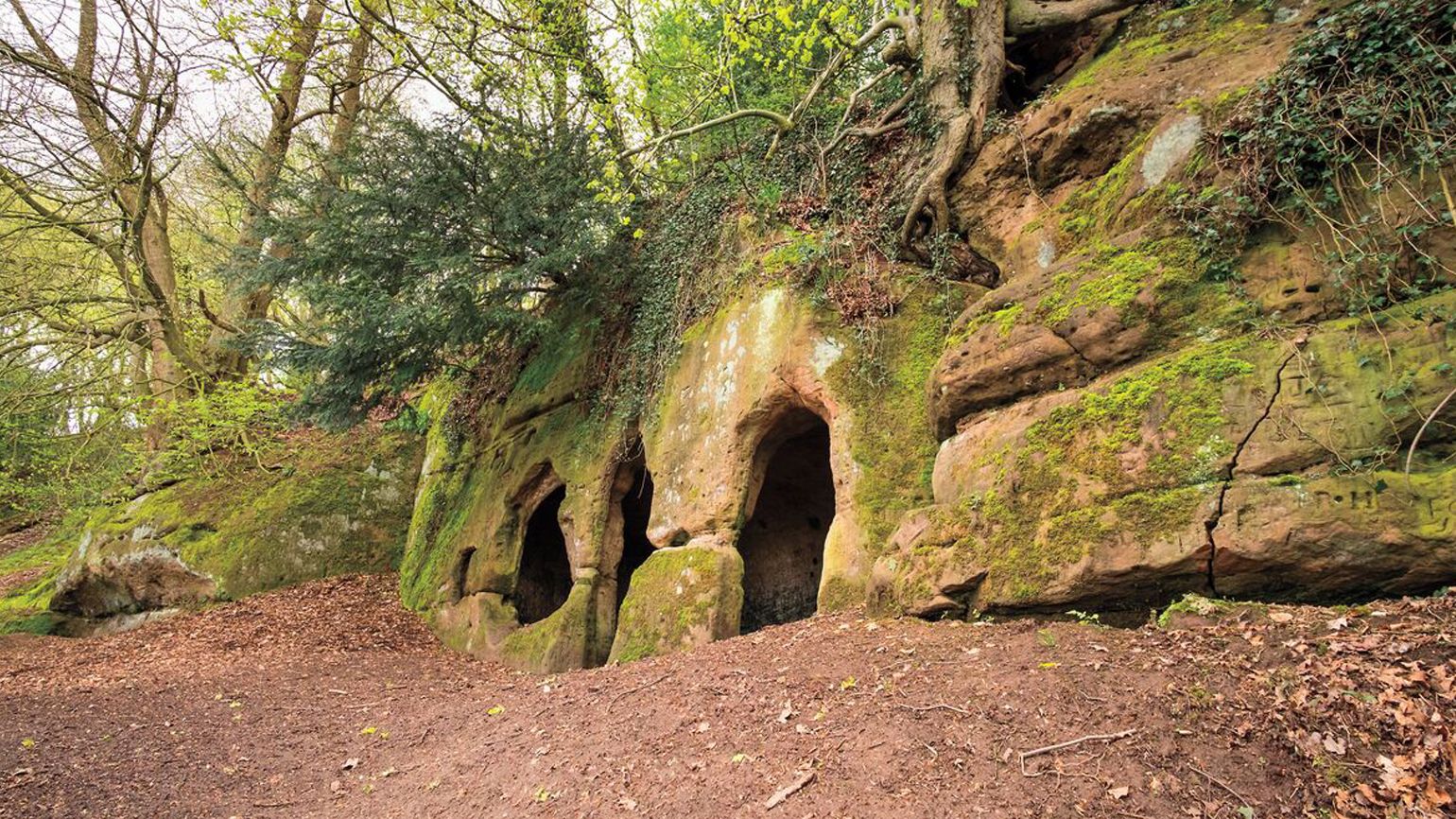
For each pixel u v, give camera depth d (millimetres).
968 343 7258
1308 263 5594
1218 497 5215
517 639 11391
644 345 11312
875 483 8102
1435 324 4891
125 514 17031
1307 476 5004
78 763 7273
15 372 14906
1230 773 3756
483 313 11398
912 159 9602
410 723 8156
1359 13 5473
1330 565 4805
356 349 10898
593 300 12359
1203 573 5250
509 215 10688
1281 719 3930
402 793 6188
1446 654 3914
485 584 12656
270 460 17453
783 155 11234
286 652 12062
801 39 10414
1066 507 5941
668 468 10117
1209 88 7184
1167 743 4000
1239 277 5914
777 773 4691
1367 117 5281
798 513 12086
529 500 13047
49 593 17281
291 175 13875
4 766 7129
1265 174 5730
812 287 9195
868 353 8625
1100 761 4008
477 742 6781
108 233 16625
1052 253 7941
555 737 6238
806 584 11938
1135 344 6219
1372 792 3461
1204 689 4266
